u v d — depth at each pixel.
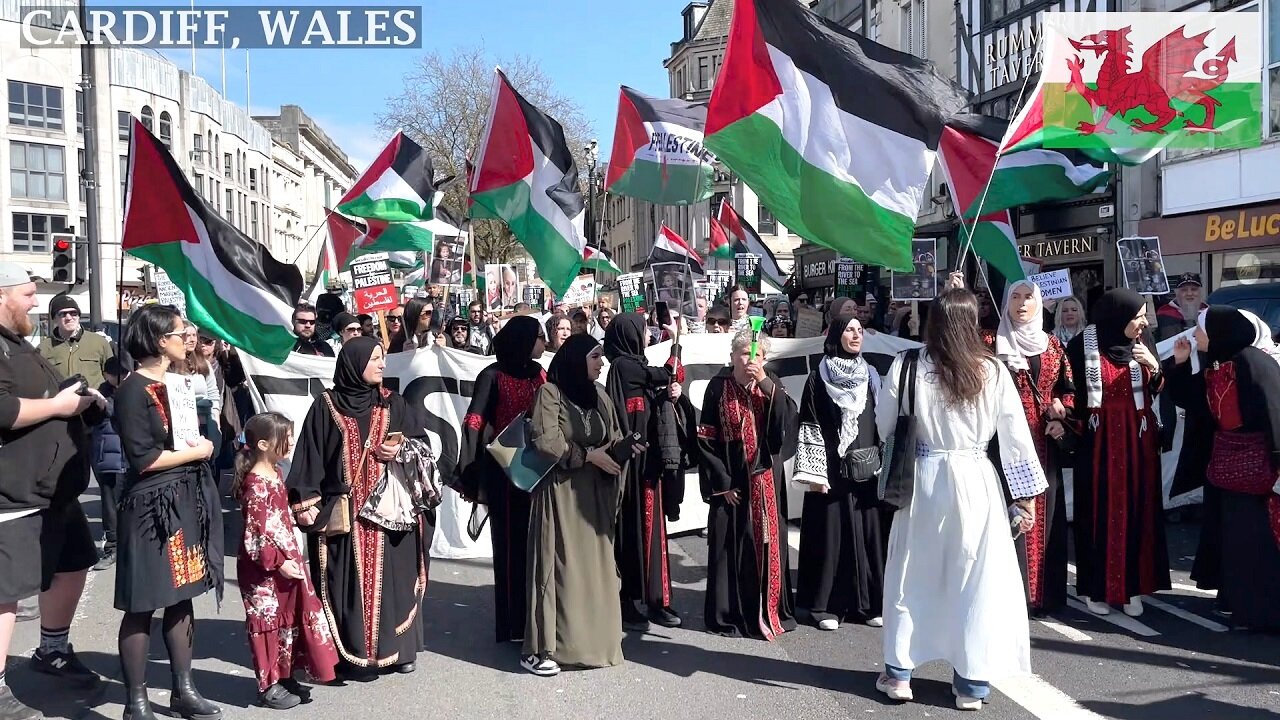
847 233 6.45
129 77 48.56
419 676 5.41
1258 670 5.27
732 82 6.65
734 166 6.67
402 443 5.32
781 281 16.45
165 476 4.68
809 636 5.98
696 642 5.89
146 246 6.69
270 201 68.56
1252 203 15.47
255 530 4.84
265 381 8.13
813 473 5.93
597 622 5.40
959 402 4.66
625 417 5.99
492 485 5.89
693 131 11.43
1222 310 5.85
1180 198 16.98
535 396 5.36
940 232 21.95
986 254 10.07
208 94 55.09
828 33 6.52
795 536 8.34
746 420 5.89
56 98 46.47
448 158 35.41
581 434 5.31
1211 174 16.30
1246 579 5.77
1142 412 6.07
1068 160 10.10
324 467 5.13
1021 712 4.77
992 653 4.65
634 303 15.36
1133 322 5.96
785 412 5.93
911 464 4.80
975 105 21.19
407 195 12.42
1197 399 6.20
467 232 17.61
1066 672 5.26
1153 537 6.11
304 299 11.27
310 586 5.04
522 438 5.39
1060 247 20.30
